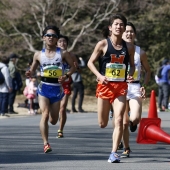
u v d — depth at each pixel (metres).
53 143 27.17
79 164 20.05
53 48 23.44
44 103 23.27
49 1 74.25
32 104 52.53
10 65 51.72
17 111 56.53
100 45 20.23
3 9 76.38
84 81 85.88
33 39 81.00
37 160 21.14
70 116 49.31
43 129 23.16
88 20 77.81
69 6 75.94
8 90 48.56
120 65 20.25
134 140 28.95
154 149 24.92
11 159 21.42
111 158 20.42
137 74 22.48
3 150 24.33
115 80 20.23
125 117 21.89
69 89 29.77
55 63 23.30
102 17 78.56
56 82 23.36
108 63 20.25
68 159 21.42
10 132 33.34
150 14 79.44
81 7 74.44
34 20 78.25
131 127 22.02
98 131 34.34
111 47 20.22
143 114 52.41
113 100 20.27
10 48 77.62
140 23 79.12
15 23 77.56
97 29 79.56
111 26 20.25
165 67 56.56
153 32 82.38
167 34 82.69
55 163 20.31
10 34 77.44
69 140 28.70
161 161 20.98
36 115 51.91
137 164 20.11
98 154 23.03
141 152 23.78
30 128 36.41
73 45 76.12
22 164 20.08
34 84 52.69
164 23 81.75
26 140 28.64
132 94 22.14
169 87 56.72
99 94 20.36
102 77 19.84
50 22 76.62
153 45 83.19
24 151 23.97
